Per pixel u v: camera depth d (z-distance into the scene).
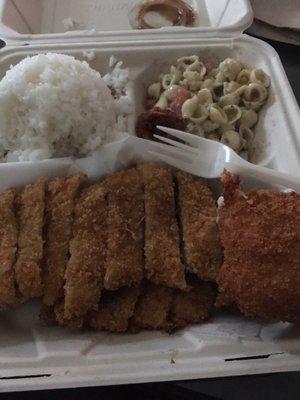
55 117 0.30
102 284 0.24
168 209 0.26
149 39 0.35
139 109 0.34
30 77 0.30
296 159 0.28
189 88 0.34
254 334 0.22
